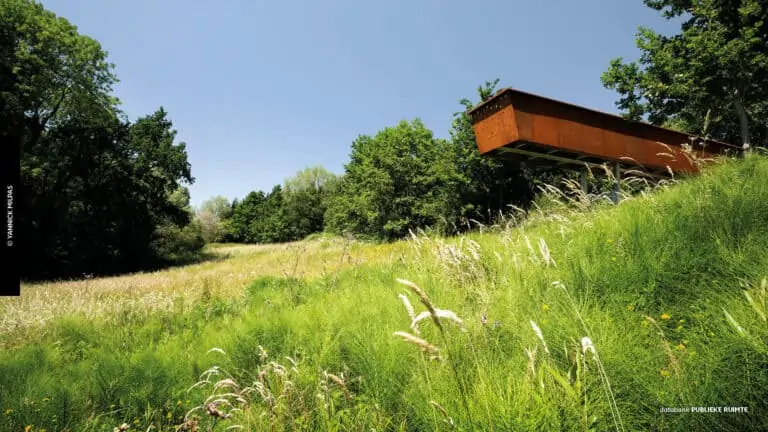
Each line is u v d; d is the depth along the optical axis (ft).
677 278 9.45
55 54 90.53
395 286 17.75
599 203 20.21
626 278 9.91
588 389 6.15
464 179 97.45
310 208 234.58
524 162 47.03
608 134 43.70
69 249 103.04
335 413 8.30
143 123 138.31
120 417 10.91
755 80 42.80
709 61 42.45
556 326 8.54
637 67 49.29
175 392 11.65
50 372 14.60
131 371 13.12
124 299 33.22
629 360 6.69
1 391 12.07
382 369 9.30
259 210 279.08
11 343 21.12
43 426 10.22
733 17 44.37
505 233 19.85
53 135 104.37
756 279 7.75
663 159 46.52
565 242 15.20
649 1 50.72
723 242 10.23
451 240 25.31
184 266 98.48
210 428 8.80
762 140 54.49
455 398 6.87
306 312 16.94
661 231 12.02
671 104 49.65
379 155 114.21
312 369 10.48
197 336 18.95
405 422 7.66
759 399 5.27
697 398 5.55
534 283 12.07
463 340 9.23
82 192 112.27
